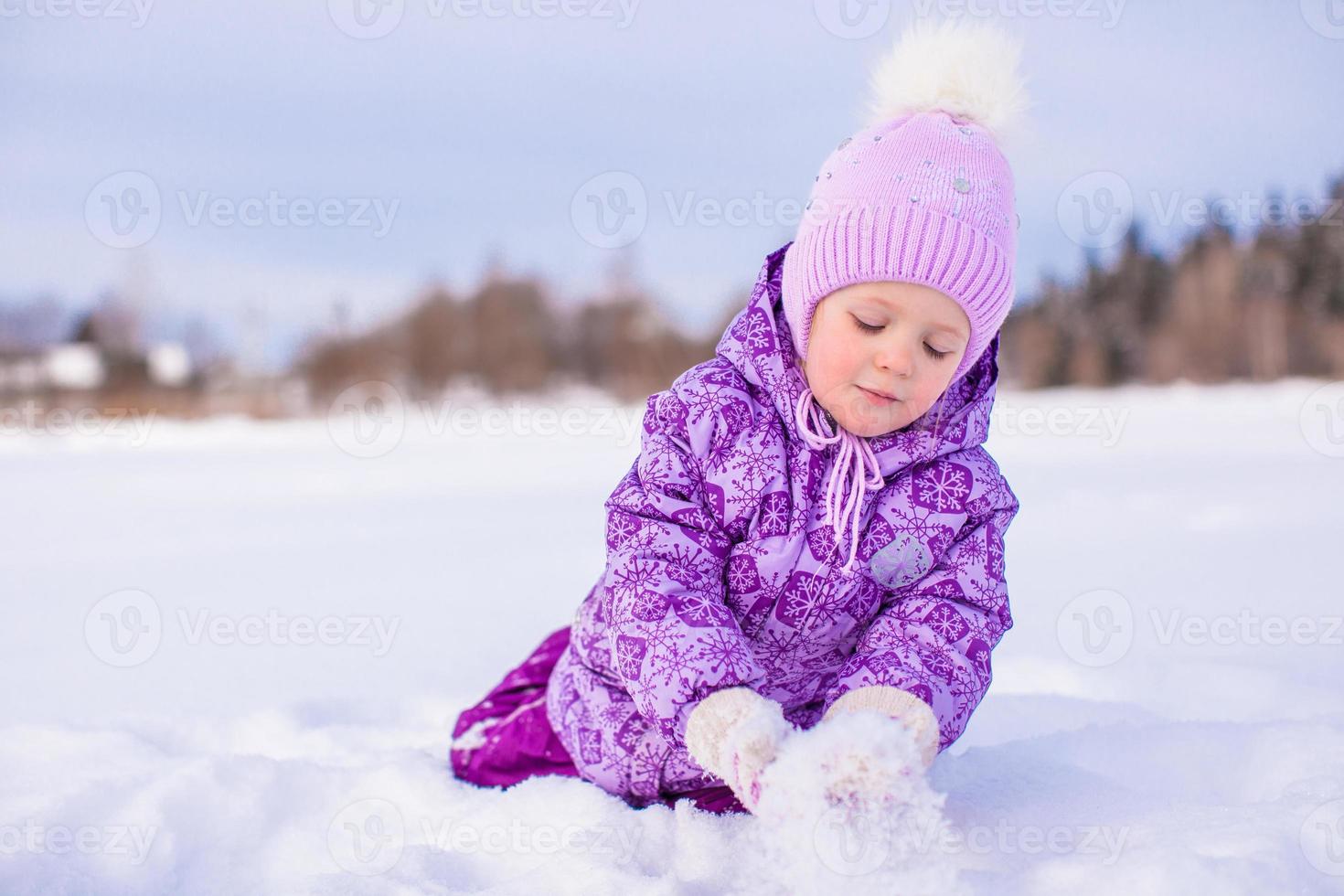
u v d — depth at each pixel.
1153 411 12.48
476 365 21.08
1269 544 3.69
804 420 1.26
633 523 1.24
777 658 1.29
